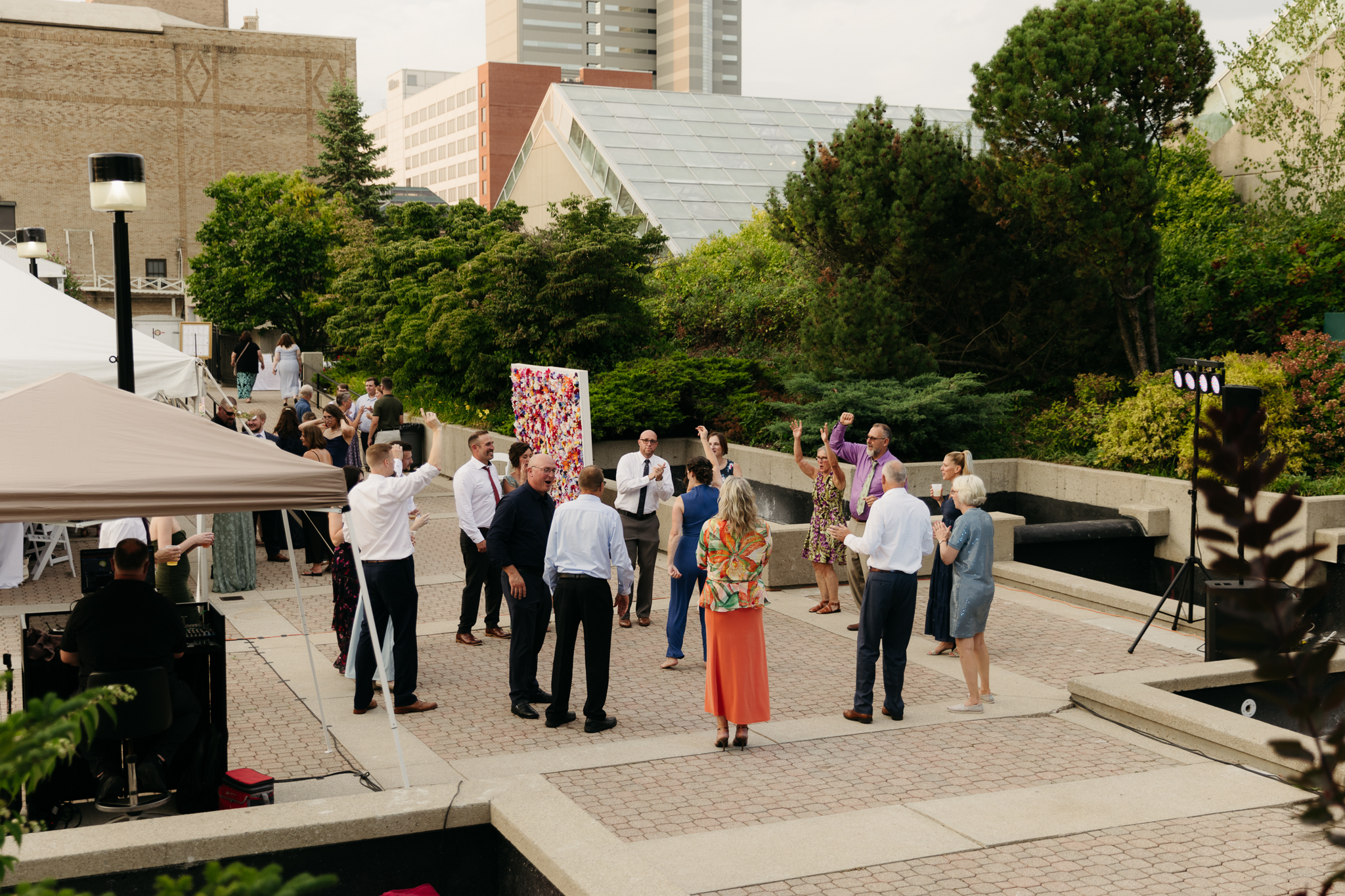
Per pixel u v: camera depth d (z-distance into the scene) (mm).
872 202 18781
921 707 8570
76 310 12250
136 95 60031
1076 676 9461
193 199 61562
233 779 6117
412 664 8312
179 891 2283
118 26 59531
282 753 7367
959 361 20516
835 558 11422
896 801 6617
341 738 7688
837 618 11430
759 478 19578
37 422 5754
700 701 8703
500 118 129750
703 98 45969
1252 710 8930
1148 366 18938
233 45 61656
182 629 6023
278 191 38781
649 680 9273
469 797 5441
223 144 62031
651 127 42312
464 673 9391
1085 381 18828
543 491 8391
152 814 6148
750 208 38031
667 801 6570
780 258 27062
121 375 9414
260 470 5691
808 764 7250
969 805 6449
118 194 9172
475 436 10312
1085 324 19297
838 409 17812
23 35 57594
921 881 5449
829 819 6211
